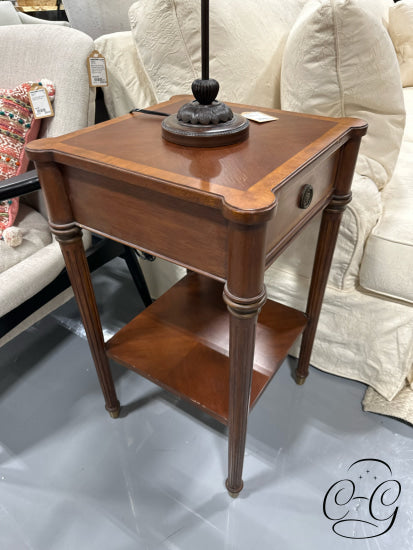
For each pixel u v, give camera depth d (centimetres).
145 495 82
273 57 98
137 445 92
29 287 83
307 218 62
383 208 89
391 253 82
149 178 49
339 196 72
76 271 71
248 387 61
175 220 52
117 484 84
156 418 97
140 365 81
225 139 57
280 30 102
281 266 99
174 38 86
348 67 74
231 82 90
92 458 89
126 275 147
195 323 92
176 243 54
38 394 104
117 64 99
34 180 74
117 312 130
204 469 87
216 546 74
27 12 171
